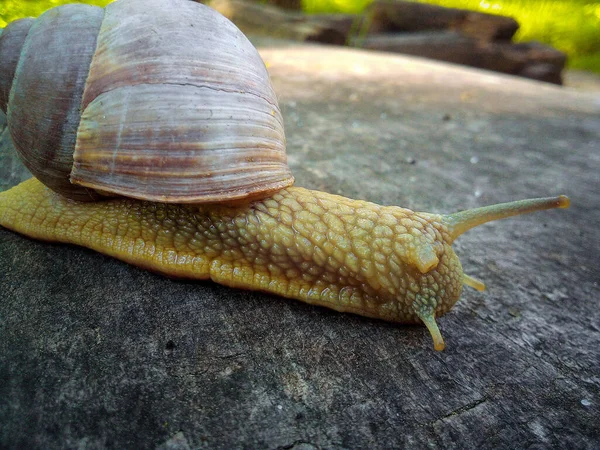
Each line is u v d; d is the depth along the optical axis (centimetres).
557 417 5
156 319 6
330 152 11
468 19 34
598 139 15
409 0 38
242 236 6
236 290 6
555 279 8
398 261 6
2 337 5
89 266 6
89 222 7
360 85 19
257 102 6
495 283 7
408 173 11
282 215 6
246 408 5
